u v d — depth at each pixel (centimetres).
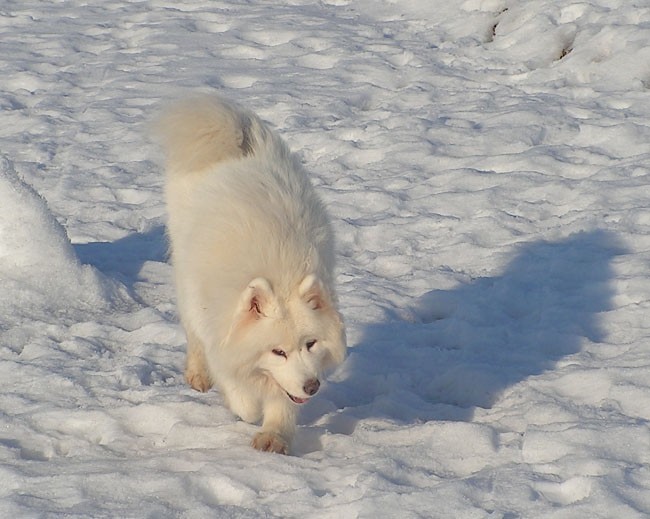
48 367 873
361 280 1062
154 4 2261
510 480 631
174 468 691
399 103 1622
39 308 1009
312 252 680
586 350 866
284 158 778
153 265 1139
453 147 1423
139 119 1605
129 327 987
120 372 860
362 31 1992
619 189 1216
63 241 1053
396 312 989
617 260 1032
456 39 1906
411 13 2088
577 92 1591
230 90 1716
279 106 1622
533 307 975
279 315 662
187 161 800
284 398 729
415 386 852
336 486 654
